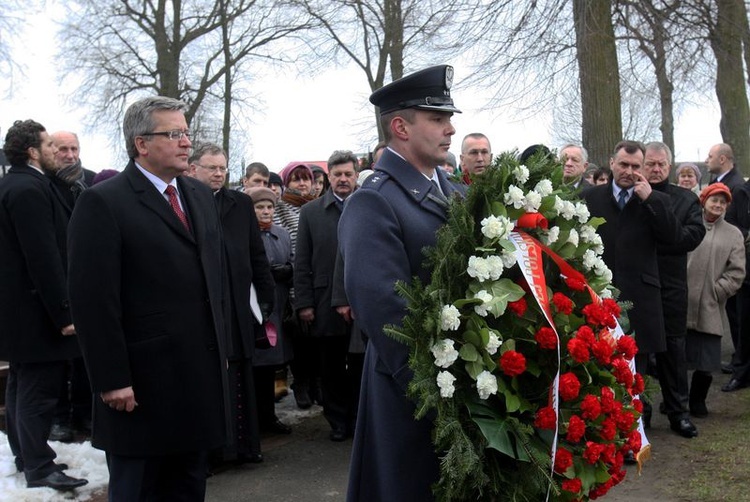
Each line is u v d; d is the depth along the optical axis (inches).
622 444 104.5
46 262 163.6
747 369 256.7
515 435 93.7
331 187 216.8
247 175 234.2
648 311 193.5
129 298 119.7
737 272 222.8
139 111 123.9
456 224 97.7
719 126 504.4
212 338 125.0
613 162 196.1
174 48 675.4
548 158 111.2
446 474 94.1
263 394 219.5
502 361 93.2
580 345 95.0
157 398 119.6
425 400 89.4
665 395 209.2
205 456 131.4
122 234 119.2
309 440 215.8
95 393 120.5
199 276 124.4
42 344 166.7
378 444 101.8
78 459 190.2
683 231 200.7
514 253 96.7
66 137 206.2
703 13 414.3
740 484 169.5
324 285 211.0
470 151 195.9
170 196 126.7
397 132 105.7
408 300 93.7
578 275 103.7
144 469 121.3
